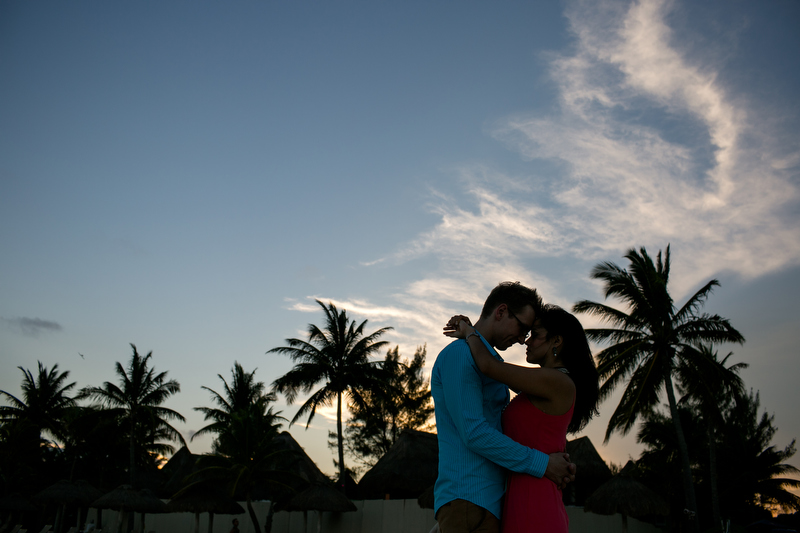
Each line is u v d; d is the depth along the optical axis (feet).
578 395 8.68
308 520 92.07
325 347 116.88
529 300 8.86
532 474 7.73
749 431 106.73
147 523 118.32
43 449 139.23
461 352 8.22
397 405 139.95
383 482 91.76
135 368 128.77
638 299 77.66
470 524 7.72
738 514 101.91
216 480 87.15
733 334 73.92
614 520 67.15
